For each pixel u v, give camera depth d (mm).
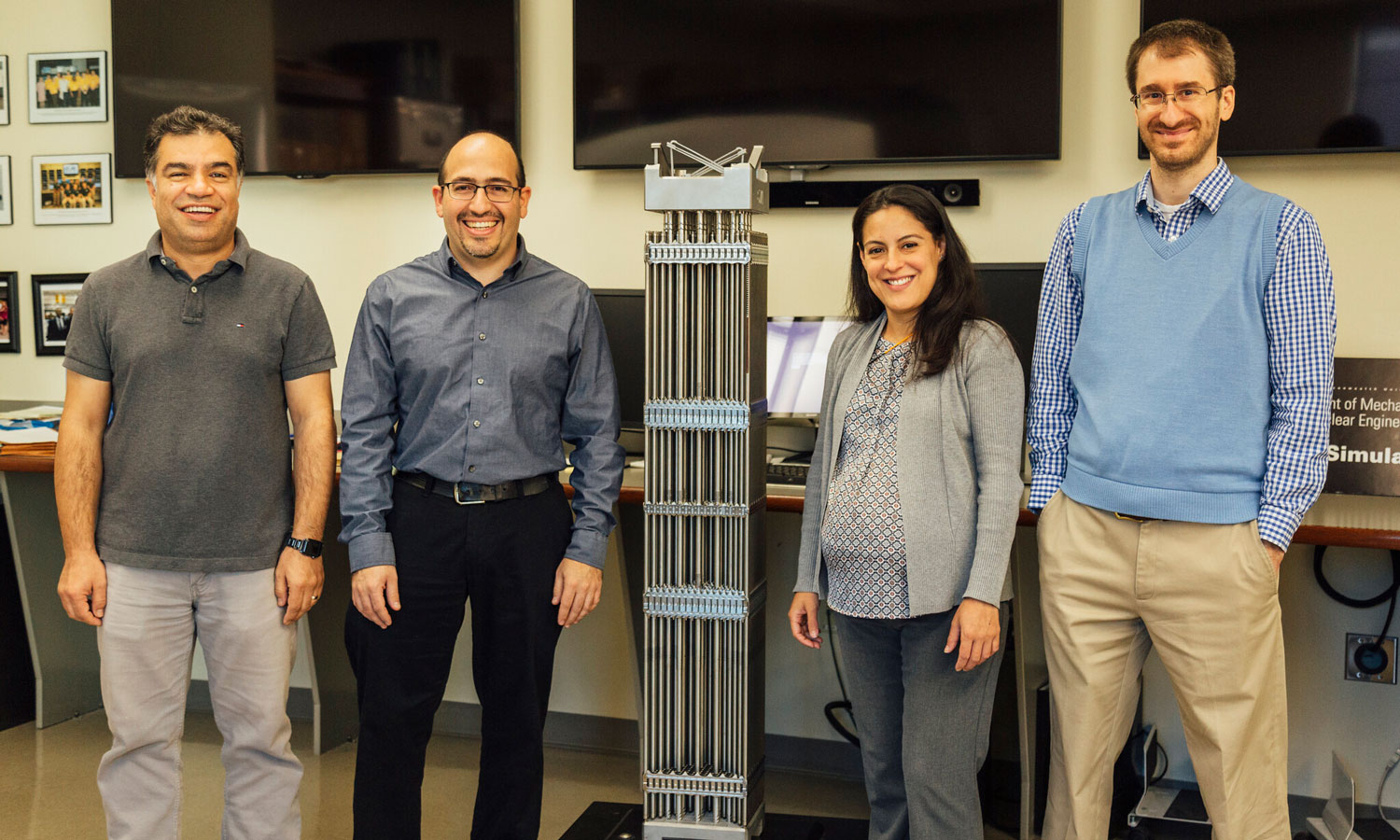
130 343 2045
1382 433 2469
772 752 3145
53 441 3049
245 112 3258
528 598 2170
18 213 3512
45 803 2848
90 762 3117
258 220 3371
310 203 3330
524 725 2209
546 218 3170
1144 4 2672
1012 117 2762
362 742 2184
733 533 2242
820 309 3008
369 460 2162
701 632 2273
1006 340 2010
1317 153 2598
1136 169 2787
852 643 2094
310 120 3217
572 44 3059
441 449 2141
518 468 2158
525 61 3150
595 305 2293
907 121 2830
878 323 2109
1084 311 2021
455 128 3113
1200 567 1892
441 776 3047
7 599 3367
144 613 2084
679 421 2230
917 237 1978
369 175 3234
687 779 2295
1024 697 2568
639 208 3100
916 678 2010
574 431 2289
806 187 2945
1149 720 2883
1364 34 2543
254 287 2107
